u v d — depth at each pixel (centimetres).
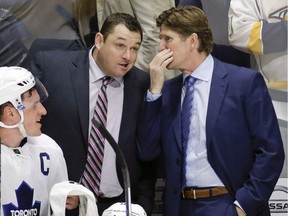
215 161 1297
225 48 1614
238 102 1297
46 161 1153
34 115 1119
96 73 1382
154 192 1438
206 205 1302
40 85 1151
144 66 1559
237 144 1300
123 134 1380
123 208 1038
